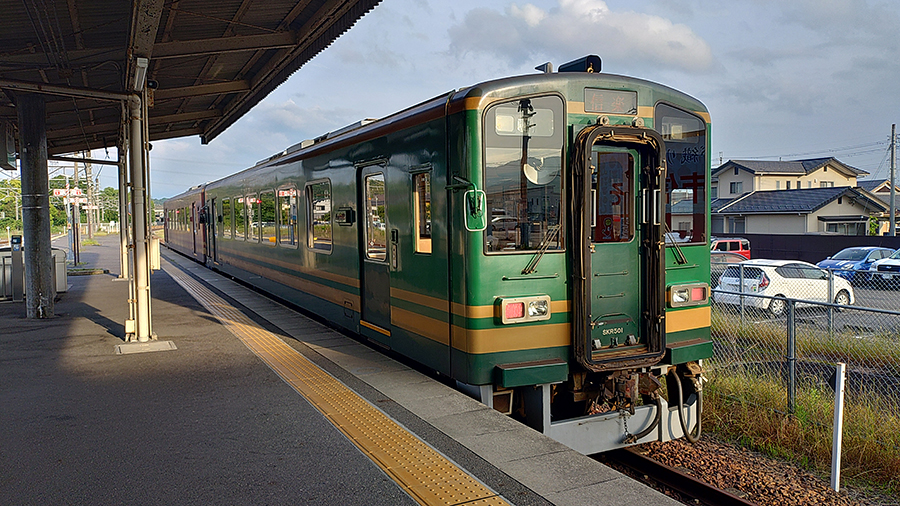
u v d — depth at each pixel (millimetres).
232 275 17078
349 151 8219
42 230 11031
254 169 14219
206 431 5148
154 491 4059
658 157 5629
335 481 4160
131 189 8773
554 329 5543
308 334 9320
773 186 43406
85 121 14391
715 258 18922
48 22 7934
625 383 5508
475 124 5273
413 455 4539
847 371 8258
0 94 11070
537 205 5484
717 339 9852
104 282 17078
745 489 5367
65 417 5551
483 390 5551
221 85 12273
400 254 6801
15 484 4180
